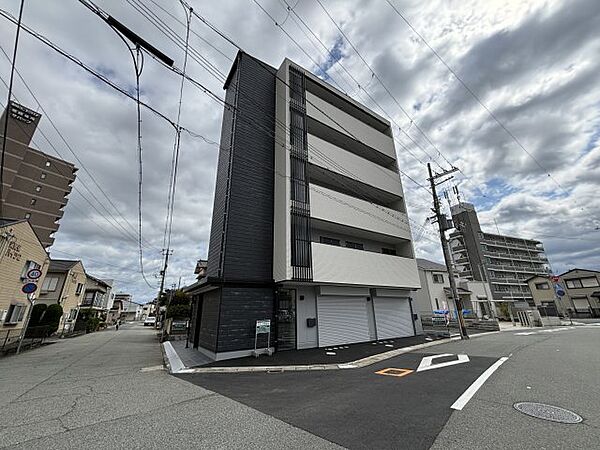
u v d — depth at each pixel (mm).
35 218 31469
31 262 13891
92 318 25734
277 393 4645
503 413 3408
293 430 3084
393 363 7188
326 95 14453
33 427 3215
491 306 26500
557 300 31266
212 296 9820
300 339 10039
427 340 12156
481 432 2877
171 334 16469
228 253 9281
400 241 14711
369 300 12703
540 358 7109
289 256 9508
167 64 4652
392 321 13273
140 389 4961
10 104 4820
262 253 10023
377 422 3250
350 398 4246
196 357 8750
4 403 4141
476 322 18547
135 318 69188
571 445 2562
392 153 16125
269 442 2789
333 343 10781
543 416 3281
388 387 4828
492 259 36719
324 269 10281
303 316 10391
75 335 20406
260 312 9195
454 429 2973
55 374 6363
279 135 11562
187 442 2811
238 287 9016
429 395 4270
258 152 11219
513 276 37281
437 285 23859
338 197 11984
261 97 12047
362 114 16047
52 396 4516
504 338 12117
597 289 29453
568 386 4539
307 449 2627
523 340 11117
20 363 8023
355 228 12266
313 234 12203
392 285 12484
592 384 4625
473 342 11117
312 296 10859
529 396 4070
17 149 27469
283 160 10891
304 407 3879
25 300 13461
